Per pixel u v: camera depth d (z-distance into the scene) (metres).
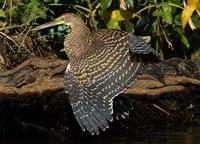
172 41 14.23
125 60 9.78
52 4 13.24
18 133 13.05
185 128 13.36
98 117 9.73
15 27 13.20
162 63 12.22
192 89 12.79
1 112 12.90
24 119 13.08
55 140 12.95
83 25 10.84
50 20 13.60
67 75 10.06
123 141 12.44
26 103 12.50
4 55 12.84
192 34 14.24
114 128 13.34
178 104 13.83
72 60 10.29
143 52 9.64
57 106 12.88
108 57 9.87
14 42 13.03
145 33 13.88
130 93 12.35
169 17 13.12
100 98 9.75
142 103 13.48
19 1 13.10
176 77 12.16
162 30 13.82
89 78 9.84
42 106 12.78
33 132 13.10
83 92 9.84
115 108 10.84
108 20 13.29
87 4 13.83
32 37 13.32
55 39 13.86
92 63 9.91
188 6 13.02
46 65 11.83
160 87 12.20
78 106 9.84
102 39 10.20
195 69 12.26
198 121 13.93
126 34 10.06
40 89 11.98
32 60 11.84
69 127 13.18
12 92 11.99
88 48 10.36
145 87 12.16
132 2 13.01
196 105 13.87
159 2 13.86
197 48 14.10
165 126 13.56
